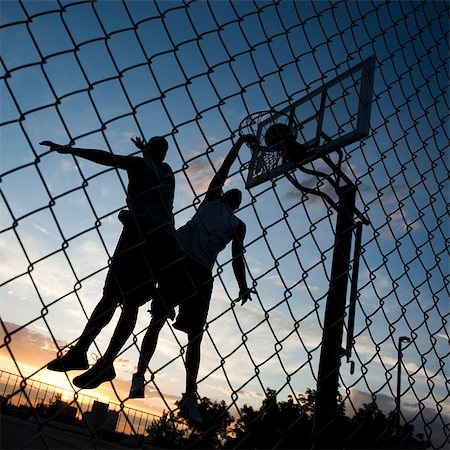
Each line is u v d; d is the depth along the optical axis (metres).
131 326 2.86
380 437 2.53
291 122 3.11
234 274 3.41
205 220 3.44
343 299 3.44
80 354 2.63
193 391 2.10
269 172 2.99
